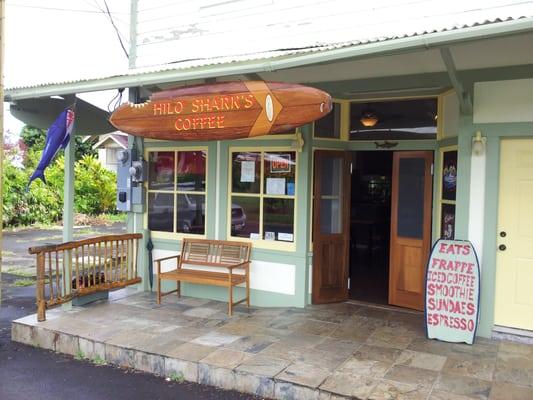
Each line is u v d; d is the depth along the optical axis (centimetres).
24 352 523
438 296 503
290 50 486
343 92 591
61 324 551
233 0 611
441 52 401
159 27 667
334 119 627
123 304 638
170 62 659
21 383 444
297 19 570
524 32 332
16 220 1602
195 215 685
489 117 500
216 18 625
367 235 984
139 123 545
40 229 1576
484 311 509
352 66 538
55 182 1755
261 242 632
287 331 527
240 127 492
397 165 612
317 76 578
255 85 481
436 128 581
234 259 640
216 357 455
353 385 397
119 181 727
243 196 647
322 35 556
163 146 704
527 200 498
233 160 654
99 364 488
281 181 621
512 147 503
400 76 552
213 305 634
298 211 609
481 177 507
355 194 1031
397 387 394
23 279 880
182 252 670
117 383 443
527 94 484
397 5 514
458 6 485
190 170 688
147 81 501
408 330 531
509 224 505
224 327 542
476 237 511
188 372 447
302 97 455
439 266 506
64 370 474
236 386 424
